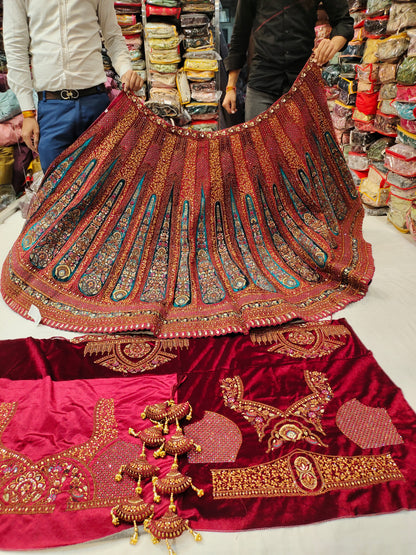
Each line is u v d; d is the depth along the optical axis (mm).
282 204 2496
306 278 2316
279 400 1566
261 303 2057
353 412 1505
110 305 2115
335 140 2537
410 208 2889
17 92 2307
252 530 1135
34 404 1541
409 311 2119
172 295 2158
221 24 4492
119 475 1265
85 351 1842
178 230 2414
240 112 3158
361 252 2465
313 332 1953
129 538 1131
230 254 2391
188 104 4512
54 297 2137
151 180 2410
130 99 2346
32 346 1855
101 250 2295
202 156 2447
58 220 2258
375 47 3260
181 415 1459
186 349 1856
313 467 1301
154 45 4254
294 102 2432
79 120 2371
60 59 2229
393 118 3154
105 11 2369
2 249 2887
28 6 2150
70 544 1107
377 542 1110
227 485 1247
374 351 1837
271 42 2393
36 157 3906
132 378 1679
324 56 2340
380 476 1269
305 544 1104
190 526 1138
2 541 1110
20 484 1255
